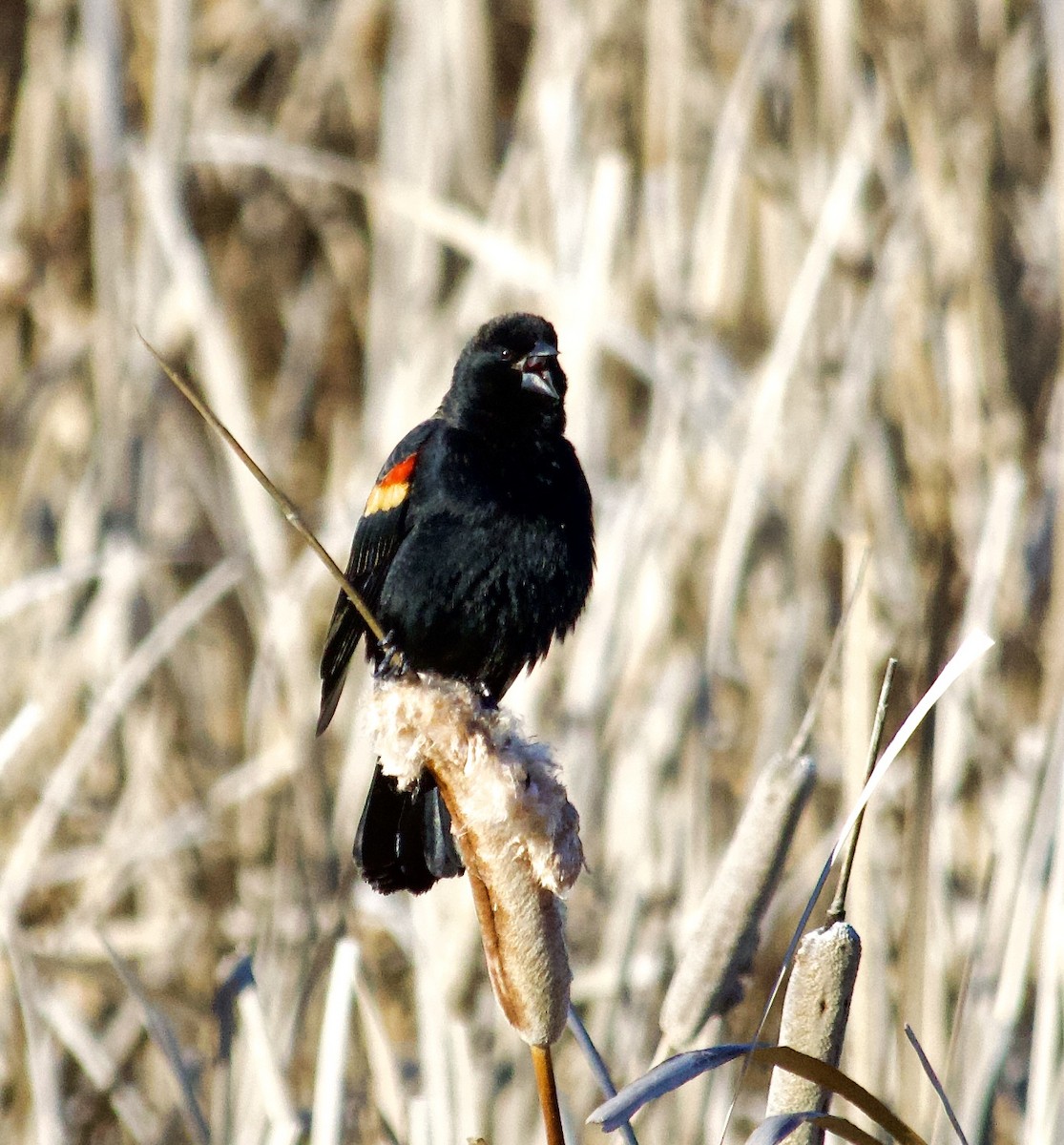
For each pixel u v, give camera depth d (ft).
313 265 46.50
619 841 30.04
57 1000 29.91
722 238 34.73
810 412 34.81
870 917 21.08
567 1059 27.89
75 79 42.93
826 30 37.19
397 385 35.22
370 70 46.16
